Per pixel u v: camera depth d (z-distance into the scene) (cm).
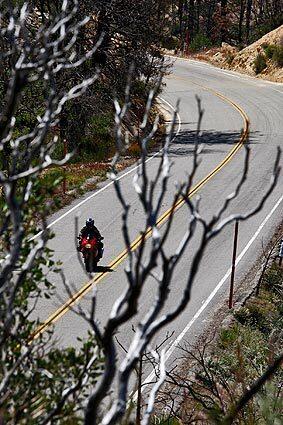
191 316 6003
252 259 7306
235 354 4956
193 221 962
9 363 1741
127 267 955
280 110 15562
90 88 10938
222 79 19888
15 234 1126
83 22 1217
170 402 4234
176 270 6875
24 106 8756
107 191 9094
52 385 1752
